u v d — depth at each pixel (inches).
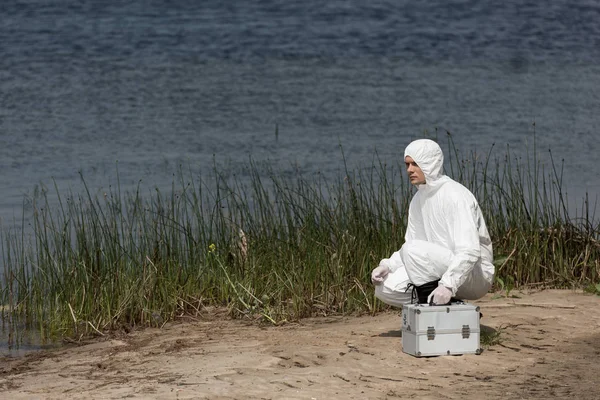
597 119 1605.6
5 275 767.1
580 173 1227.9
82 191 1168.8
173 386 478.3
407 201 787.4
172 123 1605.6
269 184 1176.8
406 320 523.8
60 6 2886.3
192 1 3002.0
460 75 2037.4
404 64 2177.7
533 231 761.6
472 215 519.8
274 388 468.8
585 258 732.7
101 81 1974.7
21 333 674.8
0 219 1018.7
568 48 2381.9
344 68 2127.2
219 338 603.5
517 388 461.4
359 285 693.9
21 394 483.2
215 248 766.5
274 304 700.7
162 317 687.1
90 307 686.5
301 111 1690.5
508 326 578.9
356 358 518.9
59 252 745.6
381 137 1485.0
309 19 2733.8
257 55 2283.5
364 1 3014.3
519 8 2888.8
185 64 2174.0
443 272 523.5
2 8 2842.0
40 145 1445.6
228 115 1665.8
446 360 509.7
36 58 2217.0
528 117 1622.8
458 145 1419.8
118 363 548.7
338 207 805.9
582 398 444.1
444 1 2999.5
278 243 771.4
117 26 2620.6
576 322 590.6
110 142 1470.2
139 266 732.0
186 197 945.5
